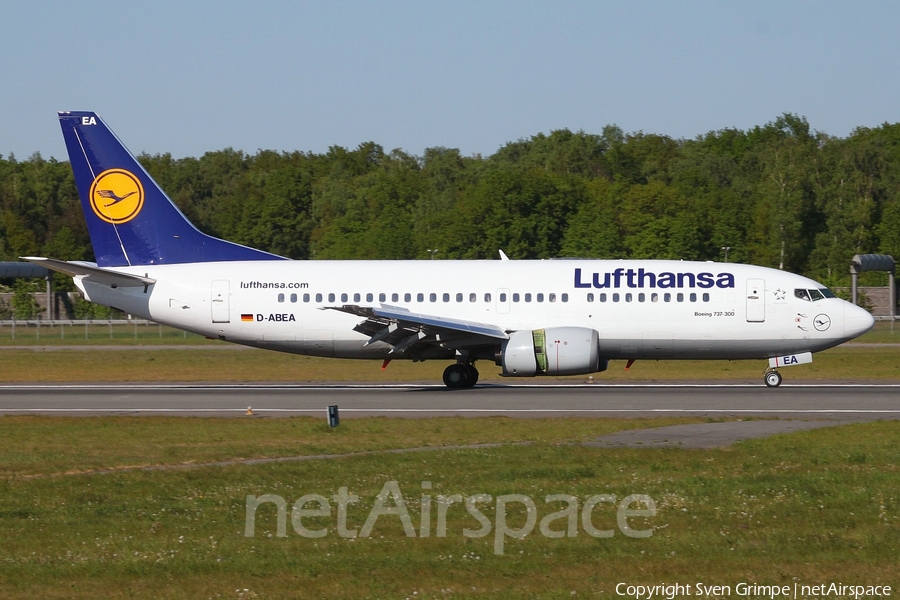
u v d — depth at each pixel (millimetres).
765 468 53969
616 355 101688
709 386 101000
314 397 93250
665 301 99562
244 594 33812
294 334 102688
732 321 99062
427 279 102312
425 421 74375
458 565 36969
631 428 69875
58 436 68938
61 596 33812
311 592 34031
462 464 55625
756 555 37969
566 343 94562
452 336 97312
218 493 48562
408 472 53312
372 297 101750
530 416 78125
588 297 100062
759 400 87188
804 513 44031
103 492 49281
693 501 46219
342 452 60625
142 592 34125
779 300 99000
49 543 40094
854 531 41219
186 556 38094
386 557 38062
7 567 36812
